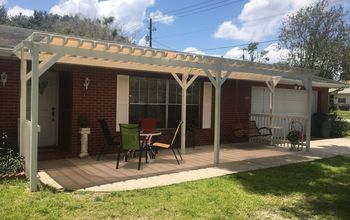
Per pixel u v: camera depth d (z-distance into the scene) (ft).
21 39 27.91
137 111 32.14
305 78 33.94
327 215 15.99
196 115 36.91
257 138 39.96
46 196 16.96
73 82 27.96
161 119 33.99
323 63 90.17
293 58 93.20
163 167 24.67
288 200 18.02
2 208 15.10
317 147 37.70
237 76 35.91
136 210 15.51
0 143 24.84
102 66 27.53
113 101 30.22
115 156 28.76
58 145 30.68
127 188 18.95
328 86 50.01
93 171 22.89
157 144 27.27
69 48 19.19
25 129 21.04
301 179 22.57
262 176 22.93
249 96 41.52
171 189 19.01
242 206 16.72
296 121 40.42
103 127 26.91
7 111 25.20
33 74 17.90
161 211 15.51
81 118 27.84
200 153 31.42
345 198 18.69
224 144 38.37
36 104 17.89
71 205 15.72
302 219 15.43
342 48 88.74
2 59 24.79
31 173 17.62
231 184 20.54
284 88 45.98
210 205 16.60
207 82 37.22
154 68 28.73
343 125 52.19
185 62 24.48
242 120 40.86
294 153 32.94
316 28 89.86
